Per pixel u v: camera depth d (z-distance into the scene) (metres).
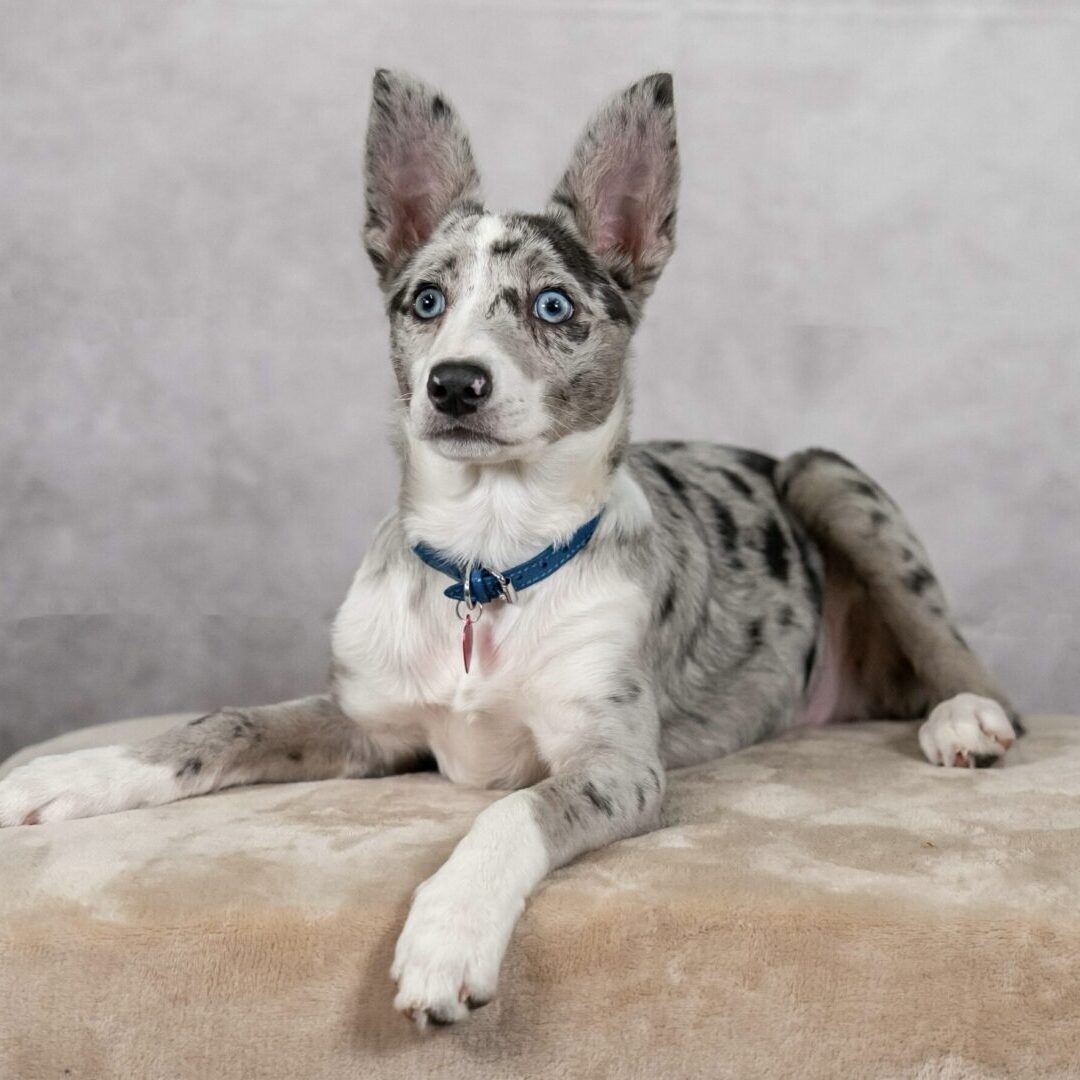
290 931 2.09
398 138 3.01
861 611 3.76
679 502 3.36
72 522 4.75
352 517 4.79
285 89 4.68
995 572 4.86
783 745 3.28
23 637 4.76
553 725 2.78
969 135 4.74
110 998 2.10
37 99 4.64
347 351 4.74
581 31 4.73
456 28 4.71
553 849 2.24
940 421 4.82
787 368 4.81
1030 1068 2.08
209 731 2.78
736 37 4.72
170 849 2.31
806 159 4.75
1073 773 2.88
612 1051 2.10
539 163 4.77
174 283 4.72
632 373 3.00
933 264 4.78
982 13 4.70
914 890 2.16
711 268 4.78
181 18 4.64
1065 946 2.07
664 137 2.93
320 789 2.77
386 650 2.87
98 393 4.73
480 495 2.77
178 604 4.80
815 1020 2.09
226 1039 2.10
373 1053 2.08
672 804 2.65
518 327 2.70
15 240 4.67
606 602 2.79
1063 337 4.79
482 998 1.94
